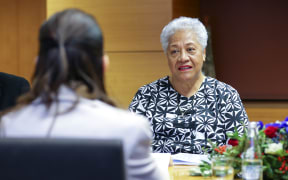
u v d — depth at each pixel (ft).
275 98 24.85
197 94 12.63
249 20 24.97
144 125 4.76
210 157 9.10
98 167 4.09
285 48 24.57
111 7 19.57
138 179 4.76
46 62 4.94
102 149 4.10
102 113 4.73
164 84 13.08
